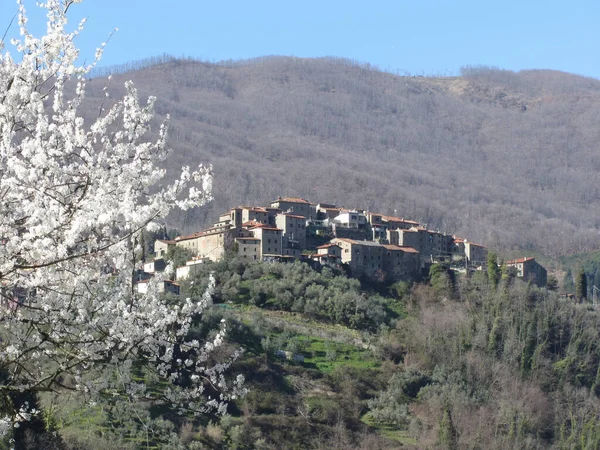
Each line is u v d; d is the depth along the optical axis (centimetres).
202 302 2380
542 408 10925
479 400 10906
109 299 2052
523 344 12400
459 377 11512
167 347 2256
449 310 13912
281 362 11006
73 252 1989
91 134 2122
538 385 11688
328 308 13175
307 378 10738
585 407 11138
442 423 9362
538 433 10338
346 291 13912
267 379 10212
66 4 2034
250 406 9250
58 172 1962
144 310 2195
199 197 2116
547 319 13162
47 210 1873
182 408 2312
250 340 11200
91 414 5038
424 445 9169
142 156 2134
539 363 12181
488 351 12350
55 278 1972
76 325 2022
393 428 9800
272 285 13300
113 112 2153
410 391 11000
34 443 3400
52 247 1889
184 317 2358
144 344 2203
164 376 2288
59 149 2061
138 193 2105
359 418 9969
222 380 2386
